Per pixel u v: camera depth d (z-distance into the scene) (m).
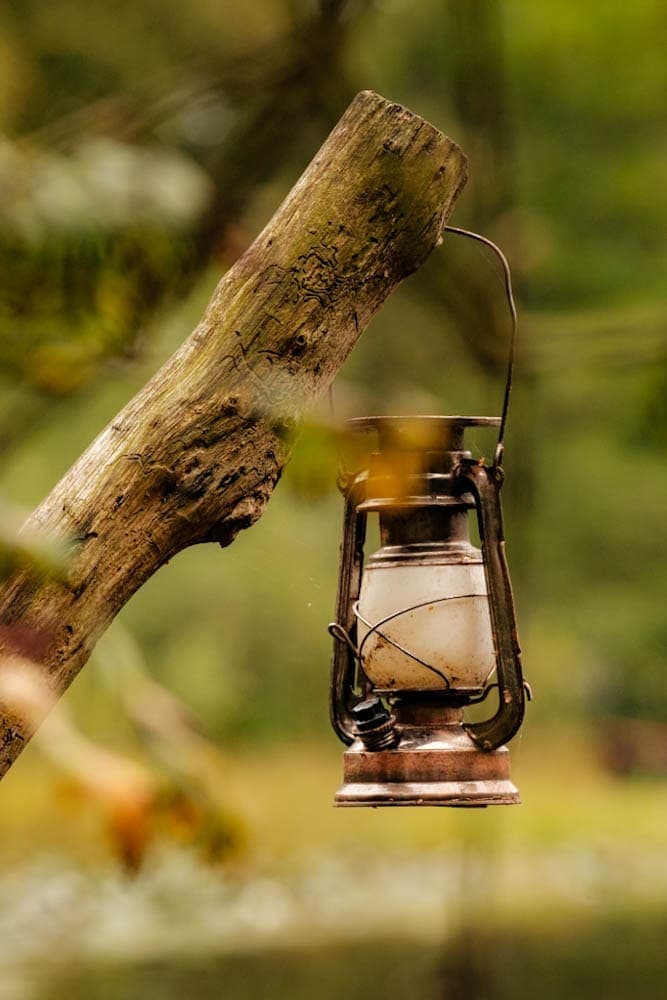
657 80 22.70
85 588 3.39
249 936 17.55
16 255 3.66
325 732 36.16
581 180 27.27
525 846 28.23
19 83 6.27
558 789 40.50
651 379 7.34
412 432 4.43
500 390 11.39
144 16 10.62
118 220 3.53
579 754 43.38
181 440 3.50
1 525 2.57
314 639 33.09
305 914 19.19
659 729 43.75
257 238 3.67
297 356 3.62
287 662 33.97
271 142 7.36
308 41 7.41
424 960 15.12
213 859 6.92
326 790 33.38
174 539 3.51
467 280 8.81
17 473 12.51
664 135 26.64
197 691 32.72
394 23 17.92
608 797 37.91
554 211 27.19
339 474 4.57
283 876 22.31
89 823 20.89
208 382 3.55
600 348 9.28
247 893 20.25
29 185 3.49
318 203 3.68
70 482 3.45
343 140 3.72
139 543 3.46
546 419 29.58
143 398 3.53
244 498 3.56
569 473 33.09
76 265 3.74
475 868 11.30
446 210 3.79
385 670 4.50
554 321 9.40
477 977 11.27
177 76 7.17
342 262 3.67
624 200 27.30
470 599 4.51
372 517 12.59
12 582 3.32
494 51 9.13
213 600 32.22
